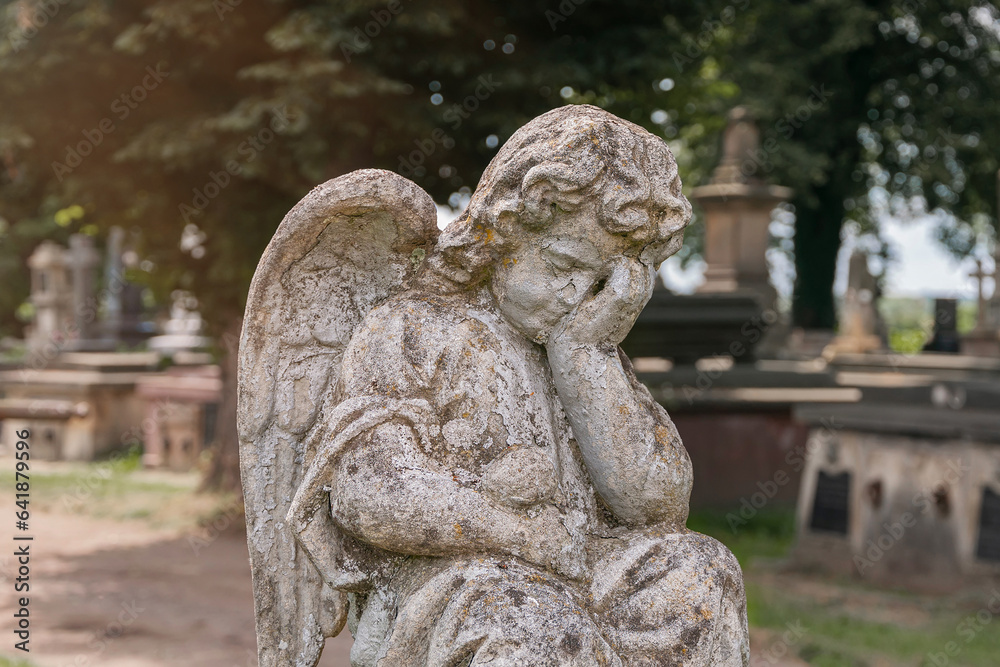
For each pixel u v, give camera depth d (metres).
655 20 8.22
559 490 2.23
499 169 2.26
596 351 2.26
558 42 7.99
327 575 2.18
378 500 2.05
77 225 11.20
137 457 13.86
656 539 2.20
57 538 9.19
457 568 2.02
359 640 2.20
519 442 2.21
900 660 5.71
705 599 2.11
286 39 6.87
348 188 2.20
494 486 2.08
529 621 1.91
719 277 14.50
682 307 10.99
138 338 18.25
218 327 9.88
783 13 18.81
